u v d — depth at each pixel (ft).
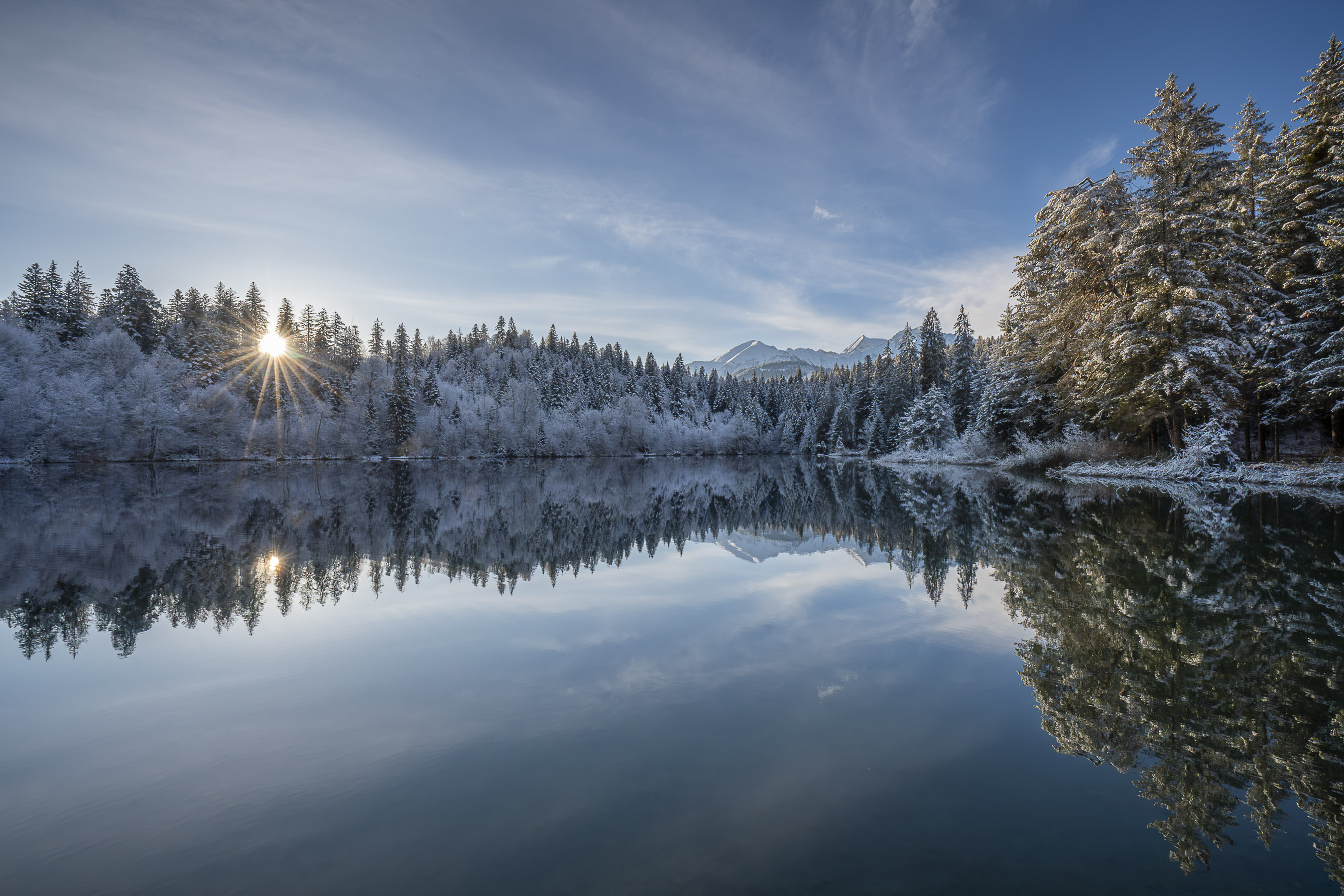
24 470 133.28
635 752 13.93
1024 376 128.47
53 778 13.42
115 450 159.63
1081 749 14.02
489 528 59.11
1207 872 9.62
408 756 13.97
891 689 17.76
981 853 10.13
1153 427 100.58
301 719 16.26
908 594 29.68
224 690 18.58
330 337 283.59
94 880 9.92
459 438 237.25
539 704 16.99
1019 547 40.73
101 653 22.50
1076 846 10.36
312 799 12.21
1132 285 92.07
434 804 11.91
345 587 33.22
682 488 117.70
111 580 35.29
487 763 13.55
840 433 287.69
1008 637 22.57
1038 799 11.86
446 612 27.91
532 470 183.42
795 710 16.31
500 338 459.32
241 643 23.40
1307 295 75.00
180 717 16.55
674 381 410.52
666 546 47.83
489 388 323.57
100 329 199.93
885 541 46.52
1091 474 100.63
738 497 95.35
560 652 21.77
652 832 10.79
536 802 11.87
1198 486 77.20
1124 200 102.01
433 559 42.19
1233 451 81.35
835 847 10.30
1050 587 29.63
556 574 36.63
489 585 33.63
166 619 27.02
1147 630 22.72
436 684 18.71
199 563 40.24
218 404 180.14
